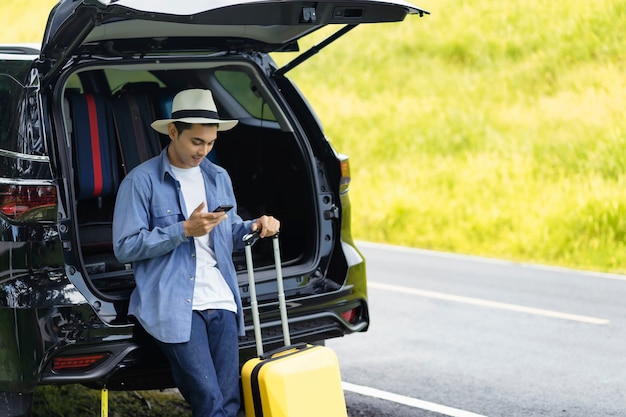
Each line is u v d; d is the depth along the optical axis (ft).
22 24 76.79
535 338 25.20
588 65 54.24
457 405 20.06
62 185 15.48
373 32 65.26
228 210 15.25
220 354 15.53
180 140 15.43
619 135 45.44
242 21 14.92
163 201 15.53
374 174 48.42
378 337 25.41
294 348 15.83
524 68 55.98
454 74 58.03
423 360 23.27
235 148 19.86
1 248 15.26
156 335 15.02
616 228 38.45
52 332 14.97
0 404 15.55
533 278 32.94
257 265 18.20
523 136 48.75
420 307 28.73
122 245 15.17
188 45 17.56
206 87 20.08
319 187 18.30
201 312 15.35
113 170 18.06
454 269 34.58
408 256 37.45
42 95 15.75
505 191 43.62
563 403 20.15
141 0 14.12
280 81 18.88
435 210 42.91
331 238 18.22
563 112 50.11
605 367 22.67
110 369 15.23
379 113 55.26
